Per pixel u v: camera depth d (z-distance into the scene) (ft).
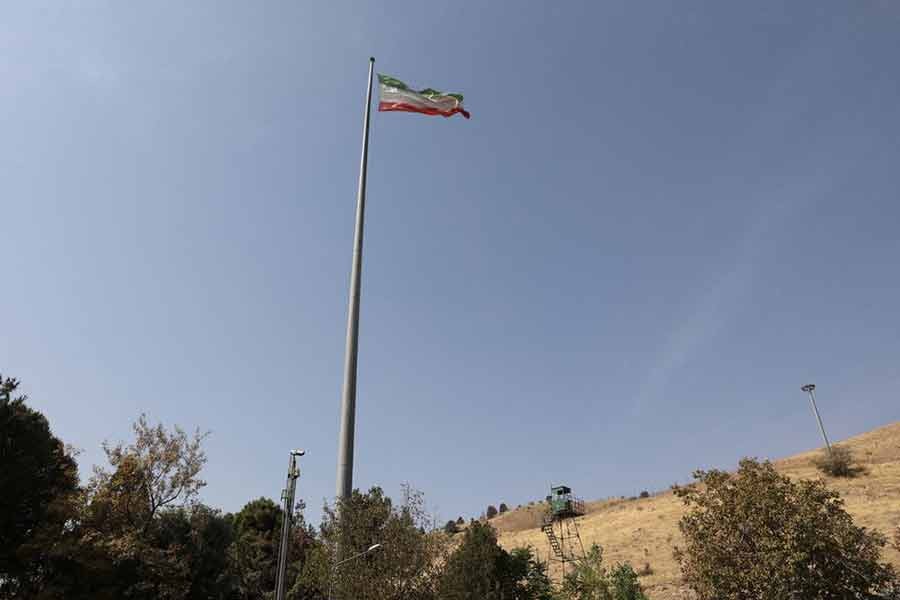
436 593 85.20
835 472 213.25
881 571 76.07
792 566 73.00
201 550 124.57
